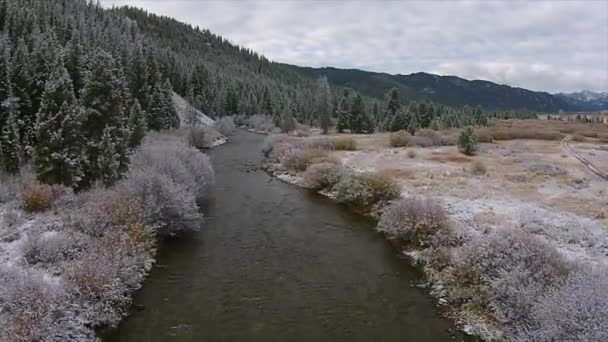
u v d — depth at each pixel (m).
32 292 11.31
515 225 19.19
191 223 20.38
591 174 32.72
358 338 12.03
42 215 18.53
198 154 31.27
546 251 13.80
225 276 16.00
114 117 24.77
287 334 12.16
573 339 9.48
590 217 21.27
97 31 101.38
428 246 18.41
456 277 15.21
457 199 24.83
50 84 22.30
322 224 23.05
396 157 40.62
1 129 30.81
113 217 17.22
